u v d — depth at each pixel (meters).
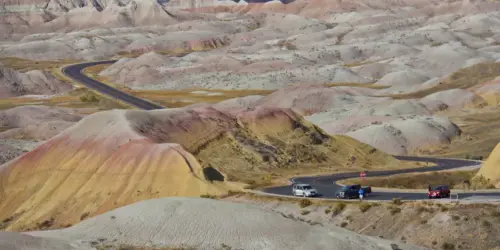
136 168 79.06
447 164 104.31
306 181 80.62
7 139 132.12
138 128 87.75
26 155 86.06
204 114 99.44
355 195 62.66
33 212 78.19
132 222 47.50
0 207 81.06
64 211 77.06
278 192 69.38
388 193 64.88
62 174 81.94
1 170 85.25
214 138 94.31
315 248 44.28
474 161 108.75
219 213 47.38
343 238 46.12
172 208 48.28
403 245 47.53
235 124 100.44
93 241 45.38
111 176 79.19
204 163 79.88
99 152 83.25
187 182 75.00
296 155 96.94
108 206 75.81
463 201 54.56
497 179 72.19
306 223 48.59
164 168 77.62
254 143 96.62
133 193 76.25
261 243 44.47
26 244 41.81
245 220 46.72
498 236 49.19
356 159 101.69
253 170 89.19
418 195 62.31
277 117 104.25
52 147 86.19
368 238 47.72
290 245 44.34
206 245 44.56
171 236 45.72
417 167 99.12
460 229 50.50
